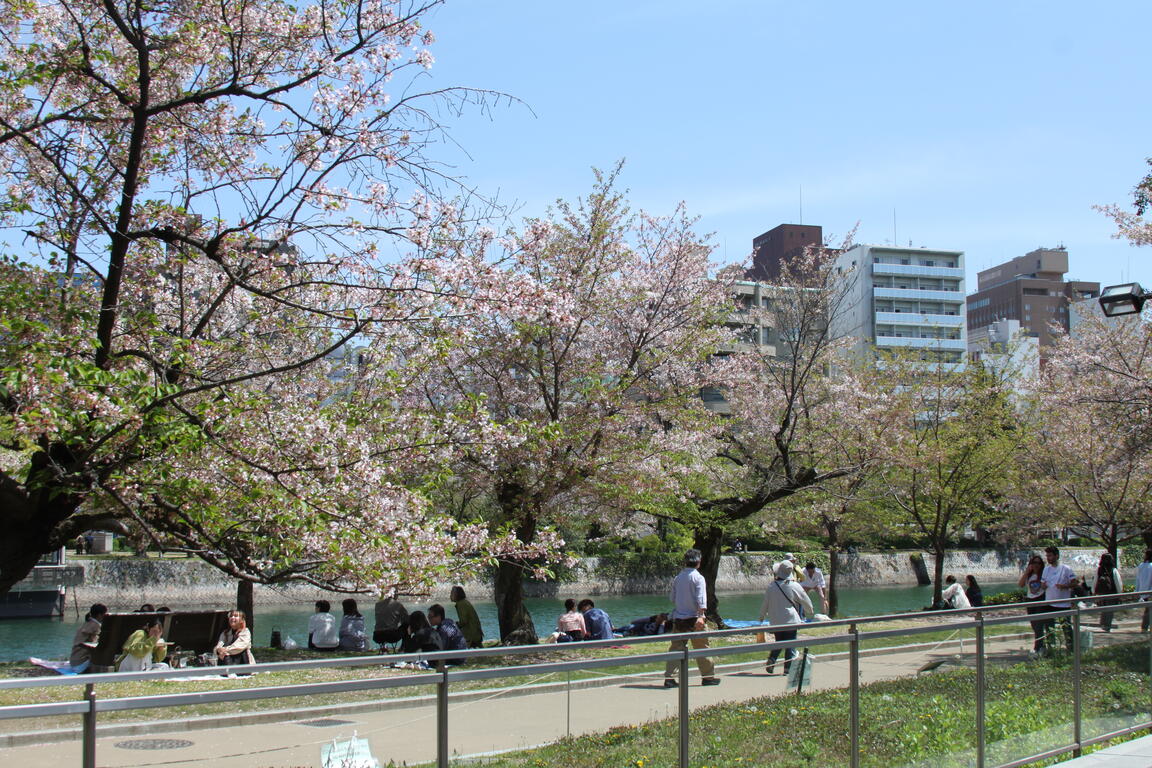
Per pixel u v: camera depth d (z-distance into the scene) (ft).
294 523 31.27
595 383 62.44
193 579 136.87
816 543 142.61
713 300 72.23
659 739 19.19
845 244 91.35
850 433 93.09
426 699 15.47
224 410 31.48
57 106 36.11
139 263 37.50
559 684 17.60
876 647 24.09
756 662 21.35
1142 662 33.35
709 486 82.38
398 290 32.37
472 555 49.96
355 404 40.06
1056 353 105.91
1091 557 200.03
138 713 12.18
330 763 14.06
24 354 28.22
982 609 27.25
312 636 61.93
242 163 35.86
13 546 31.22
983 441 99.09
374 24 34.06
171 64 35.01
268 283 35.60
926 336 343.87
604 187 65.98
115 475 31.40
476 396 42.47
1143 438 71.20
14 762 11.04
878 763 23.50
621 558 168.25
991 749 26.68
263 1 34.01
